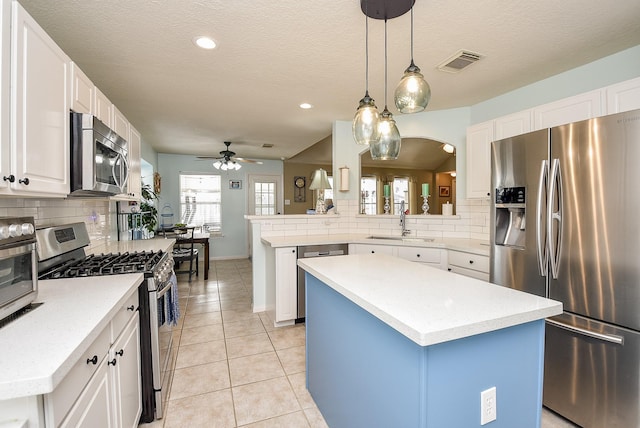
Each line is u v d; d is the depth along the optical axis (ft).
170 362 7.67
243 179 24.23
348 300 4.91
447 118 11.98
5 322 3.46
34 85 4.19
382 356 4.03
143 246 9.50
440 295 4.23
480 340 3.58
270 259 11.09
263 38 6.81
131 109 11.82
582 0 5.58
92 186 5.46
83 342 3.03
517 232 7.36
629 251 5.02
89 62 7.90
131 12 5.85
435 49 7.31
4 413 2.47
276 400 6.55
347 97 10.53
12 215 5.48
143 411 5.81
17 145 3.82
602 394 5.36
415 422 3.39
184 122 13.66
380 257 7.16
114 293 4.54
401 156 23.68
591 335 5.40
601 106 6.69
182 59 7.76
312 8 5.76
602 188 5.33
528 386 3.96
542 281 6.32
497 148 7.39
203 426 5.77
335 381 5.46
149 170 19.26
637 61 7.28
